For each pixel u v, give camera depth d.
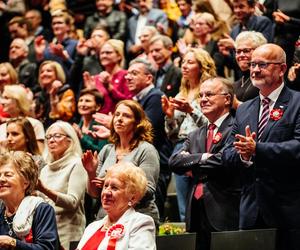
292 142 8.18
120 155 9.60
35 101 13.55
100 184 9.13
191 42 14.58
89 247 7.94
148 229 7.90
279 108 8.52
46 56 15.42
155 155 9.55
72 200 9.95
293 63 10.80
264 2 13.07
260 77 8.60
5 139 11.04
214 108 9.32
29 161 8.59
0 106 13.05
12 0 18.09
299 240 8.12
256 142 8.27
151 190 9.30
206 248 9.08
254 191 8.48
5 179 8.47
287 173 8.25
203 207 9.14
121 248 7.77
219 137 9.17
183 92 11.00
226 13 15.41
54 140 10.36
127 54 15.41
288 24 11.79
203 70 10.84
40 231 8.27
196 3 14.39
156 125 11.27
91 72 14.48
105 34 14.61
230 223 8.88
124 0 16.77
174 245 8.63
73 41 15.70
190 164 9.02
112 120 9.80
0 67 14.36
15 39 15.60
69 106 13.27
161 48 13.12
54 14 15.78
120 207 7.98
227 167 8.62
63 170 10.25
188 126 10.55
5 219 8.53
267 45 8.66
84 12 18.42
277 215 8.27
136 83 11.51
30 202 8.44
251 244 8.20
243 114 8.77
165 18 15.91
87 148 11.64
